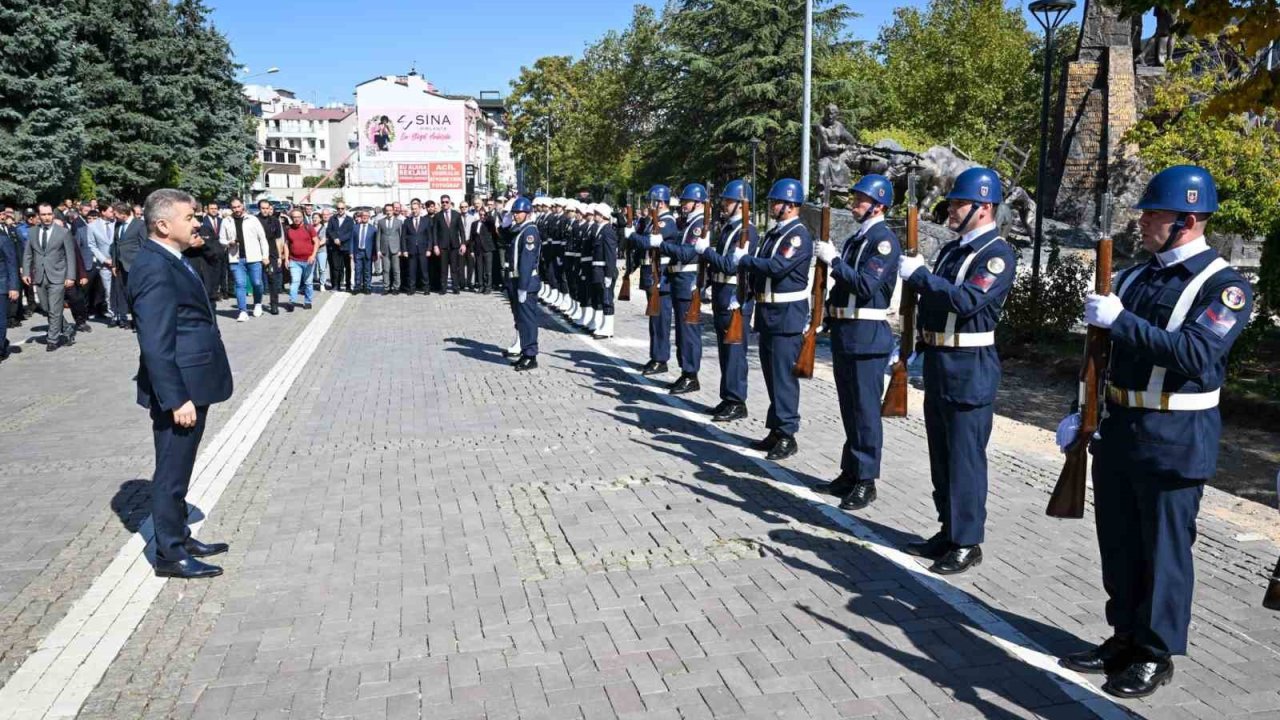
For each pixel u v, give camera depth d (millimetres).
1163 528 3885
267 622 4656
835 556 5430
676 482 6840
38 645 4426
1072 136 28219
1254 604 4754
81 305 15164
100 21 33031
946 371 5141
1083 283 13023
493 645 4391
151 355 4941
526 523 5996
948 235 18000
